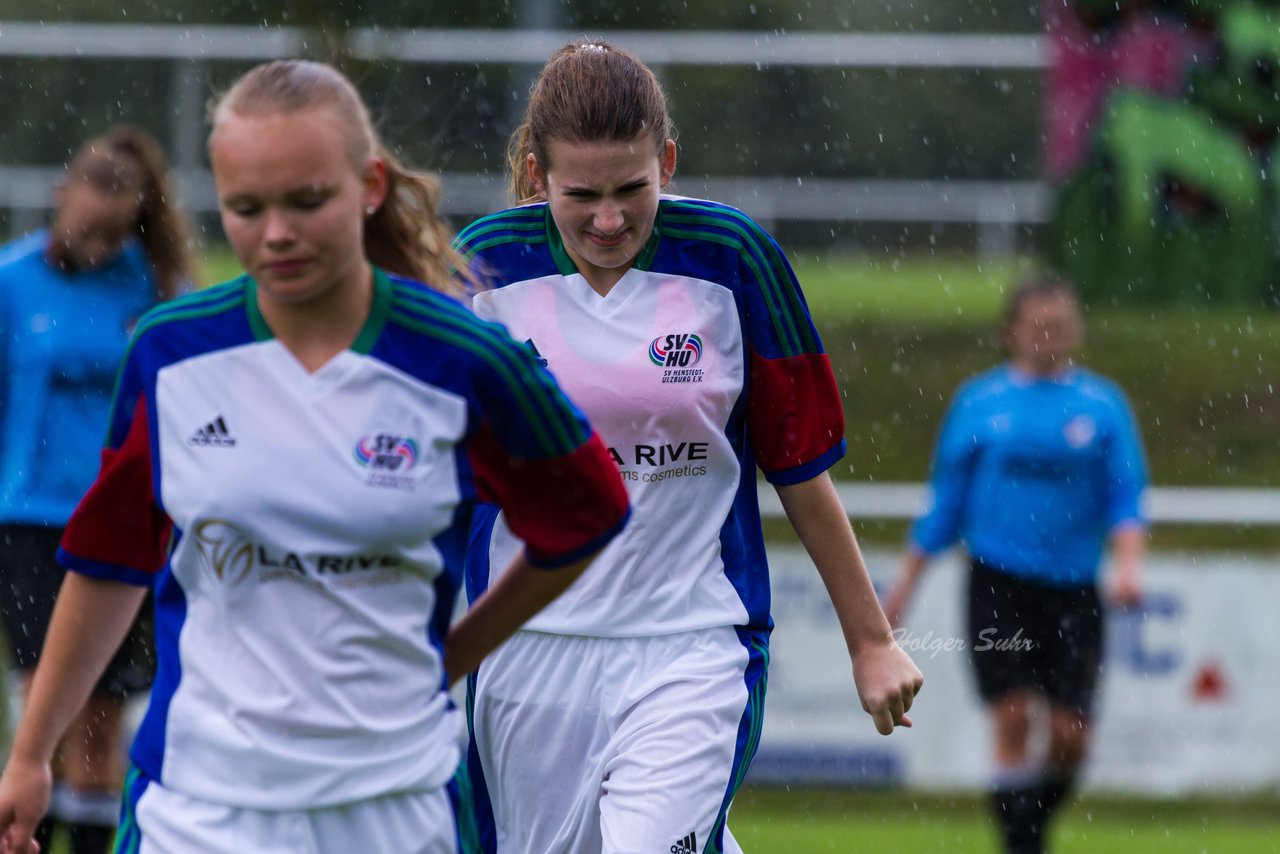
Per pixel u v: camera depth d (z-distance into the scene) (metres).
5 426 19.95
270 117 8.52
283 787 9.07
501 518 13.60
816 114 57.41
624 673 13.27
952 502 25.30
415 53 46.72
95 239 19.73
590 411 13.16
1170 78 51.41
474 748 14.09
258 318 9.09
